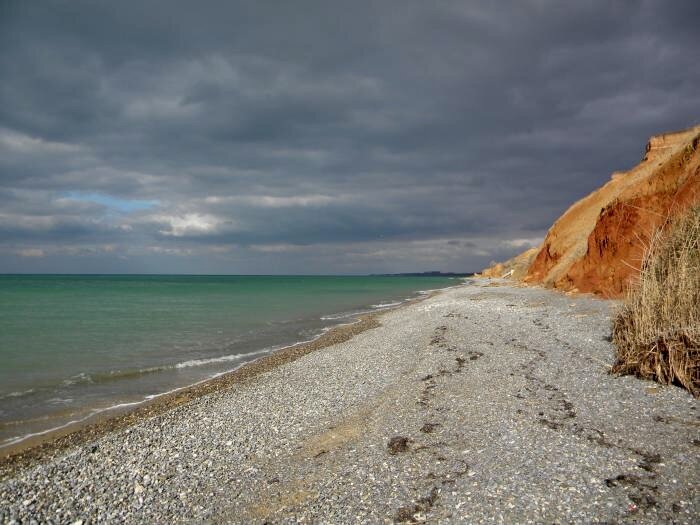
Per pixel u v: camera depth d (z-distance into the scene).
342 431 10.34
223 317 39.19
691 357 9.58
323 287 113.19
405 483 7.21
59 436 12.10
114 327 32.16
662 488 5.93
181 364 20.34
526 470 6.95
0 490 8.52
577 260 35.31
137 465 9.44
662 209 26.17
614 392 9.90
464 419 9.60
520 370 12.66
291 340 26.77
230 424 11.70
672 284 10.41
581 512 5.64
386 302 56.03
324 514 6.67
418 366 14.94
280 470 8.62
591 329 17.47
